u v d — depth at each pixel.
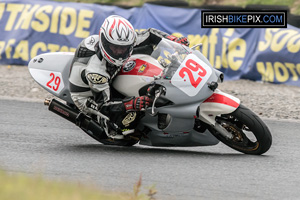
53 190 12.02
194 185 16.69
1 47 42.72
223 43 40.53
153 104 19.62
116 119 20.62
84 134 25.36
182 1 42.81
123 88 20.64
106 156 20.47
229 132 20.75
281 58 39.09
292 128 28.05
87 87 20.66
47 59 22.88
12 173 17.27
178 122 20.36
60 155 20.41
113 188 16.03
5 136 23.70
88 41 20.75
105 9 42.50
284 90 37.59
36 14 42.56
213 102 20.05
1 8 43.22
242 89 37.50
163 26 42.00
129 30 19.52
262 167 19.22
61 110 21.95
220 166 19.16
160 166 18.95
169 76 20.03
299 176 18.28
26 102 32.62
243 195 15.84
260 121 20.00
